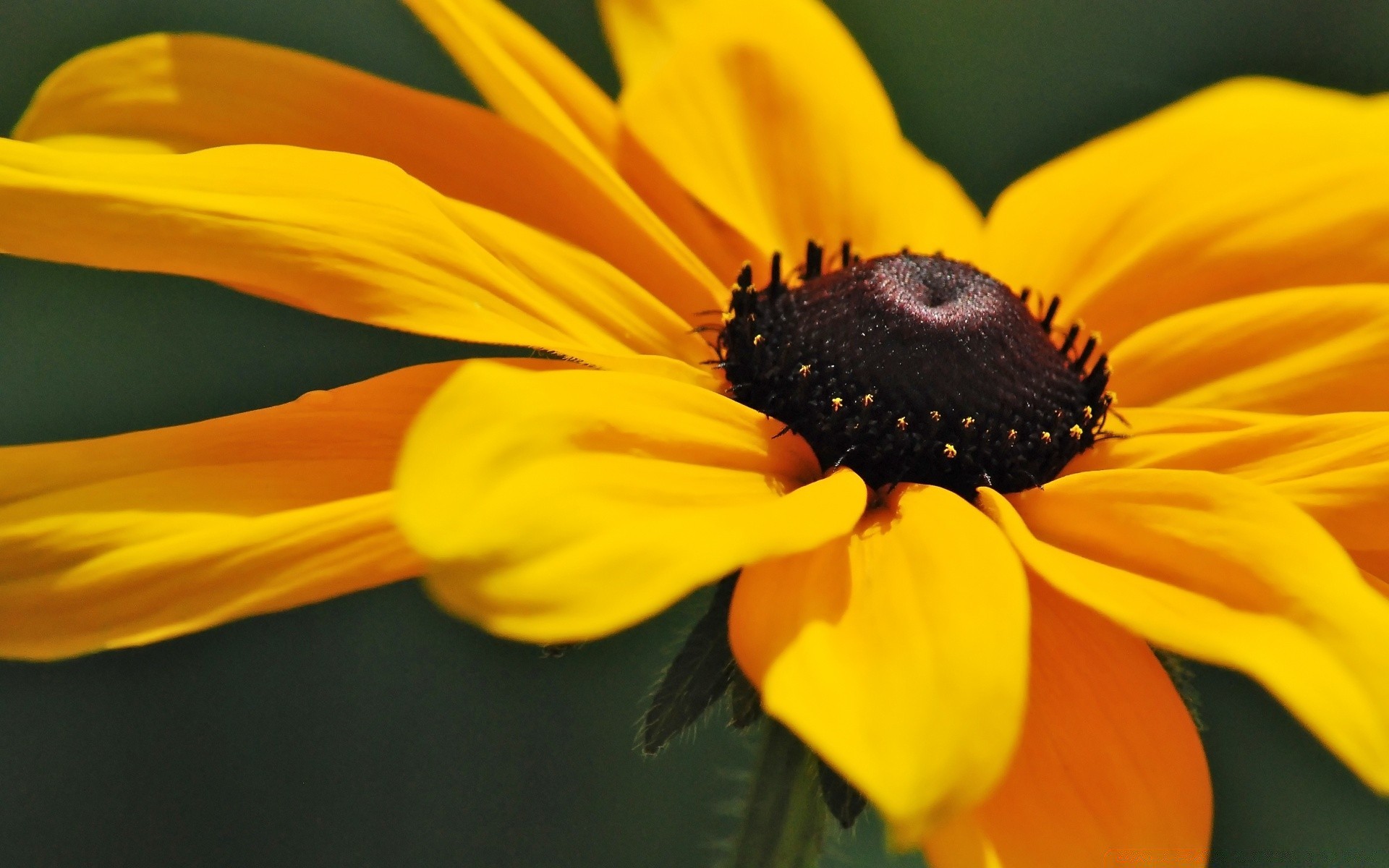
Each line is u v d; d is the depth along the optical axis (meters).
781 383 0.22
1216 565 0.20
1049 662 0.21
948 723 0.19
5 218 0.20
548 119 0.22
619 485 0.20
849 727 0.19
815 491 0.20
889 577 0.20
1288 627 0.20
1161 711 0.20
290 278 0.20
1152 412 0.22
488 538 0.19
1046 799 0.20
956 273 0.22
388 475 0.21
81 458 0.20
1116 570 0.20
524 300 0.21
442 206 0.21
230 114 0.22
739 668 0.21
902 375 0.22
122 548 0.20
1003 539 0.20
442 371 0.21
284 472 0.20
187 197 0.20
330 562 0.20
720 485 0.20
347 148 0.22
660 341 0.22
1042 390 0.22
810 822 0.21
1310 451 0.21
